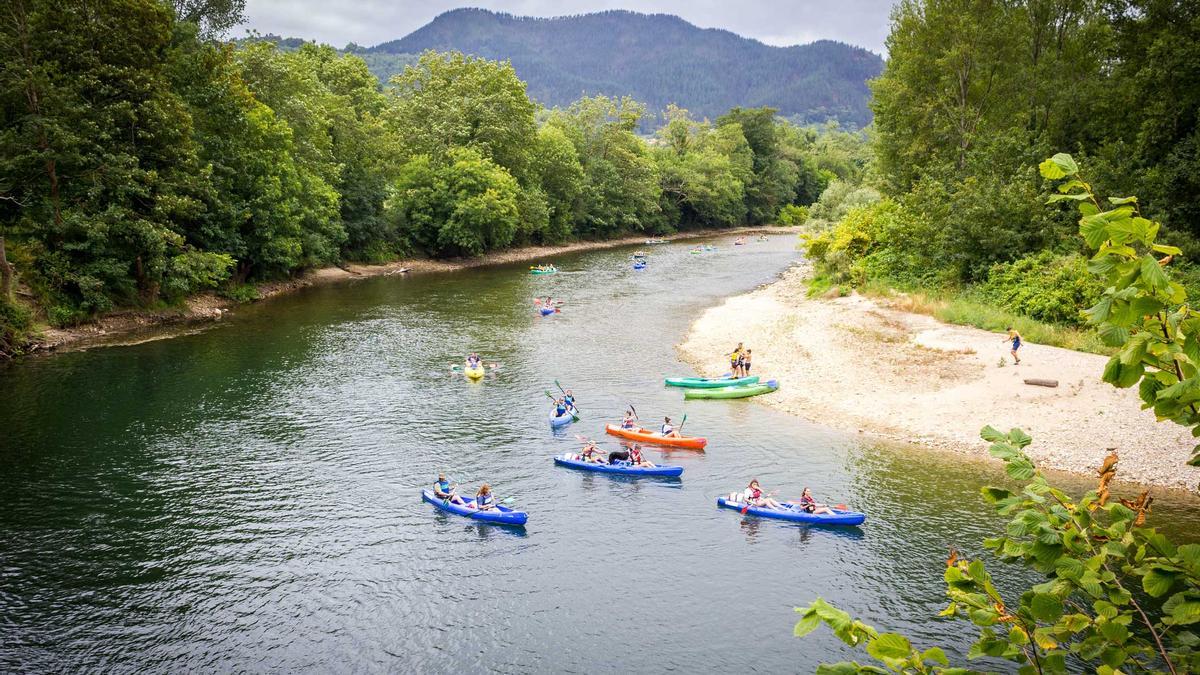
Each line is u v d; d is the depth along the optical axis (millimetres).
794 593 20562
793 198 162000
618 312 58375
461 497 25609
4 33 43250
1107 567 5555
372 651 18266
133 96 47125
